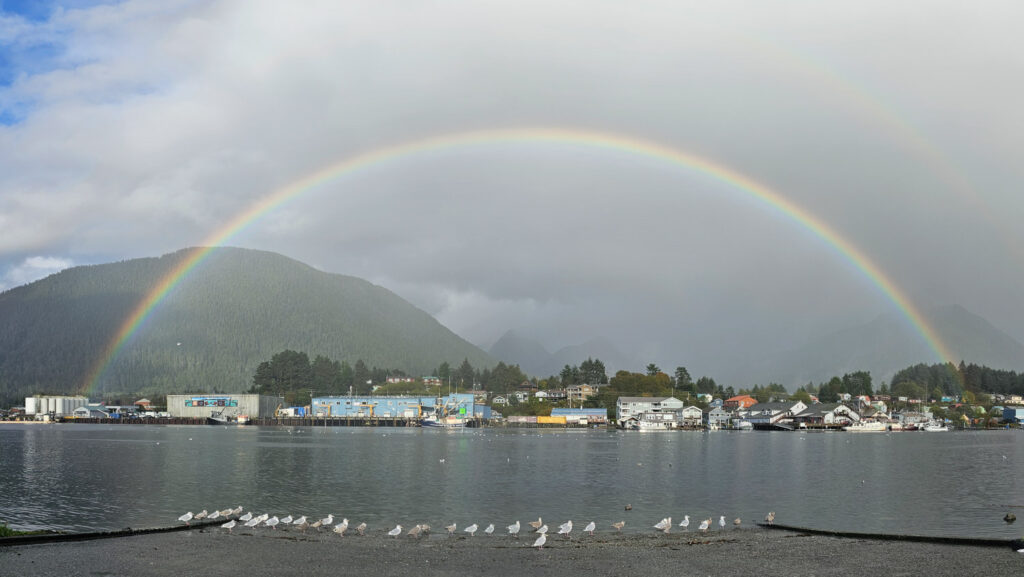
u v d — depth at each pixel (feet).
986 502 235.20
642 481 290.56
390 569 136.87
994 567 137.08
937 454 452.35
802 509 220.64
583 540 169.17
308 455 418.72
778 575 132.67
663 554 151.33
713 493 254.68
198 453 431.43
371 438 643.45
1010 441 639.76
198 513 207.72
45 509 216.74
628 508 220.23
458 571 135.85
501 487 269.03
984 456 435.12
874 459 407.03
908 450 494.18
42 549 149.59
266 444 531.91
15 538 153.79
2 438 617.62
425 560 144.87
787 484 281.74
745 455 437.17
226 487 266.77
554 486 272.72
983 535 180.04
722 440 639.76
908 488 270.46
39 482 280.72
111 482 281.13
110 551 148.36
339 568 137.08
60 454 421.18
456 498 240.53
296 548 154.61
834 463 378.73
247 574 131.54
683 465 364.17
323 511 214.28
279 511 214.07
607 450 479.41
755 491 260.21
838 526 192.95
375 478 297.74
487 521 198.80
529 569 137.80
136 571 132.05
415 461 379.76
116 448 476.95
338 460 384.47
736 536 173.58
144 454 422.00
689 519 202.28
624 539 170.71
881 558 145.59
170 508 219.00
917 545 159.12
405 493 251.80
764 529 184.34
